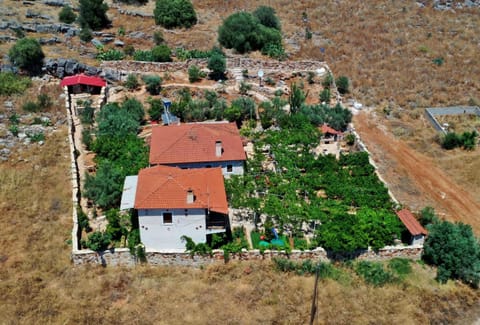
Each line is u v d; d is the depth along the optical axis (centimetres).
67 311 3597
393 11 8794
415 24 8438
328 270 4022
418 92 6769
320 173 4956
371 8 8838
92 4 7088
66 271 3919
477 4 9262
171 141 4800
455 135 5800
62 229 4281
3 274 3841
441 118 6300
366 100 6550
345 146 5641
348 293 3856
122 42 6931
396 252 4188
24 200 4562
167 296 3762
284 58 6962
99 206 4484
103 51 6669
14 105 5731
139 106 5697
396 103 6562
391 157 5612
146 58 6594
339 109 5938
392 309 3759
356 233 4078
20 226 4294
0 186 4678
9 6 7388
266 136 5500
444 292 3972
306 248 4112
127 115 5484
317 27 8044
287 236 4288
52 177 4828
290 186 4659
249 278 3934
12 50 6141
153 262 4038
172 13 7406
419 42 7888
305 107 5906
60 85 6078
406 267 4128
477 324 3744
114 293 3775
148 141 5275
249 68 6744
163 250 4022
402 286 3962
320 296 3803
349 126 5922
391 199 4666
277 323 3578
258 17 7469
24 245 4112
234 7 8325
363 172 4988
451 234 4147
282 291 3834
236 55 6912
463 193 5134
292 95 5950
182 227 4025
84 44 6750
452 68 7275
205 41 7144
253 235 4281
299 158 5106
